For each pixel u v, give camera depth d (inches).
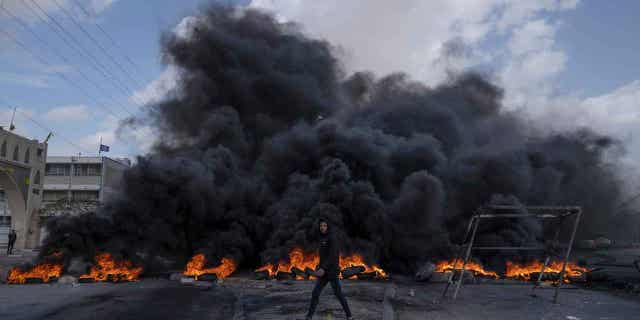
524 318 334.6
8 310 373.4
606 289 539.8
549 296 469.1
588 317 341.1
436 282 620.4
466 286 574.2
